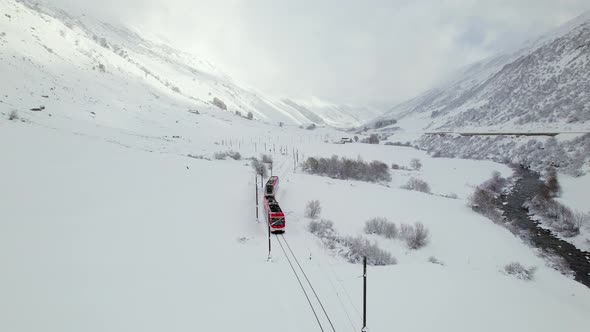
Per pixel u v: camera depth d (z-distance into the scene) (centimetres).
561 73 14512
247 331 1464
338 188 5772
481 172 9288
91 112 10162
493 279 2219
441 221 4722
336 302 1784
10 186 2636
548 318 1819
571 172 7888
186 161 5366
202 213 3186
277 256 2519
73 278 1631
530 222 5575
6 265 1611
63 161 3666
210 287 1819
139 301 1557
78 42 19712
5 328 1208
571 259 4300
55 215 2325
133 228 2428
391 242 3934
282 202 4516
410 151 13962
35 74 11231
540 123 12444
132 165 4244
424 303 1789
